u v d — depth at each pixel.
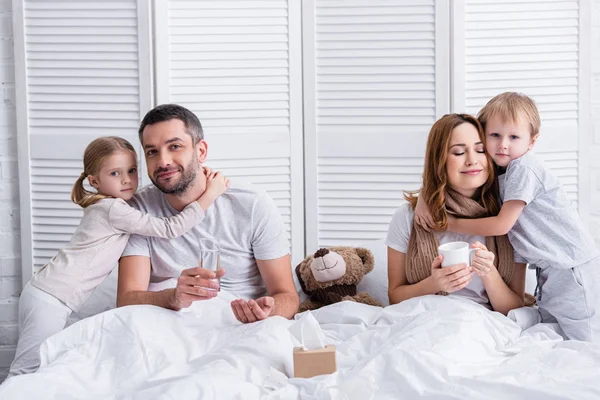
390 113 3.03
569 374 1.77
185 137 2.25
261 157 3.04
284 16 3.00
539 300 2.28
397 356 1.76
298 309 2.50
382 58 3.01
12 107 3.05
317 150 3.05
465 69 3.00
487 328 2.00
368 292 2.54
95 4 2.96
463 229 2.21
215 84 3.02
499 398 1.65
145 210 2.38
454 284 2.10
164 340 1.97
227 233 2.36
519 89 3.02
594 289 2.15
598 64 3.08
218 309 2.17
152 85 3.00
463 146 2.20
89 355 1.92
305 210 3.09
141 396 1.64
